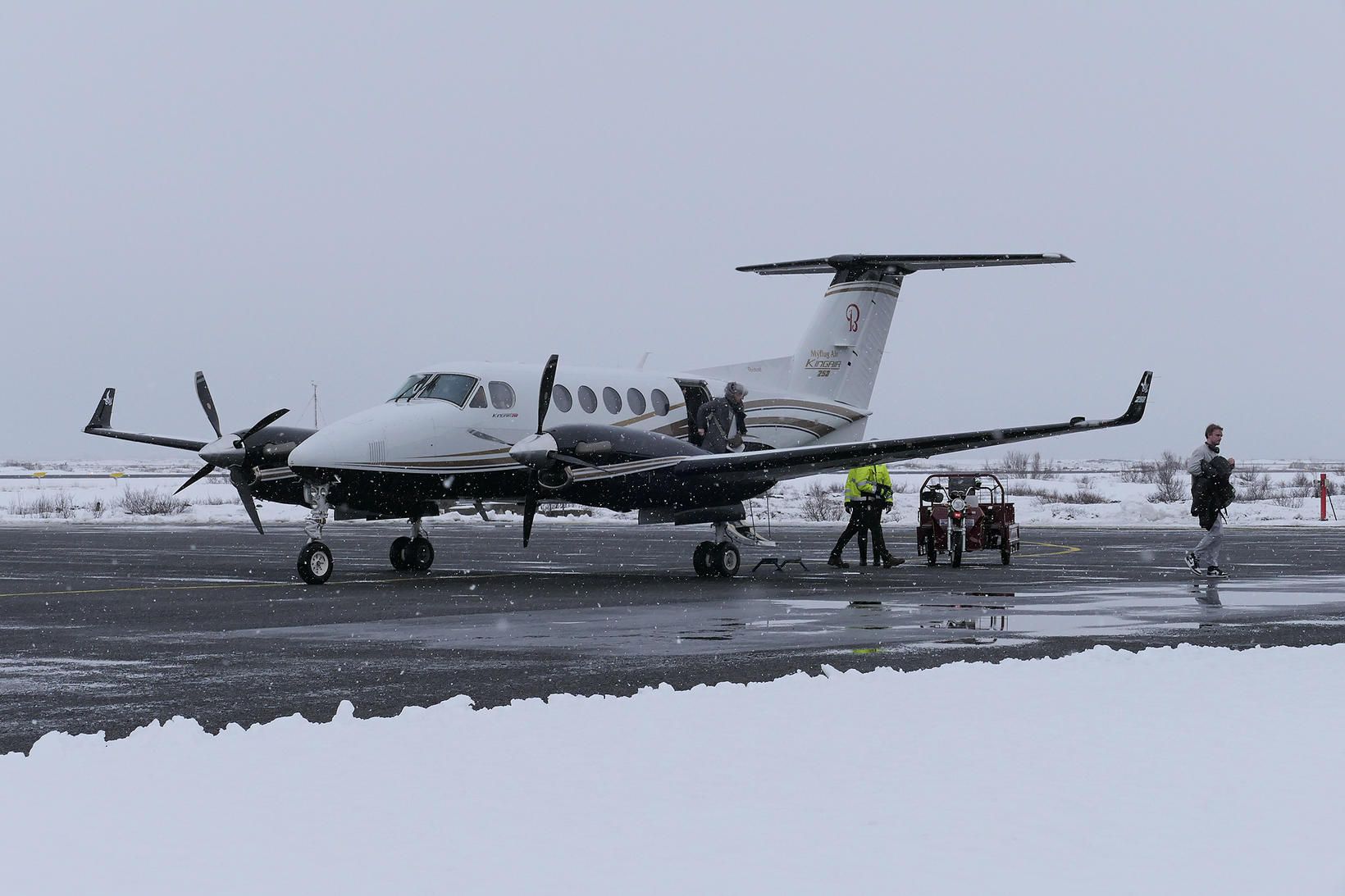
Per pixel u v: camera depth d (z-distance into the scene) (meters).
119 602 20.22
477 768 7.69
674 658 13.20
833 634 15.30
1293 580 23.92
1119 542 39.03
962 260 31.08
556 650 13.91
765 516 61.12
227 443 25.50
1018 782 7.32
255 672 12.34
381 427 24.50
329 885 5.64
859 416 32.62
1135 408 23.56
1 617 17.80
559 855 6.02
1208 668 11.32
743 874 5.75
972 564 29.14
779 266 32.00
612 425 27.72
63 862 5.95
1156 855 6.00
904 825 6.50
